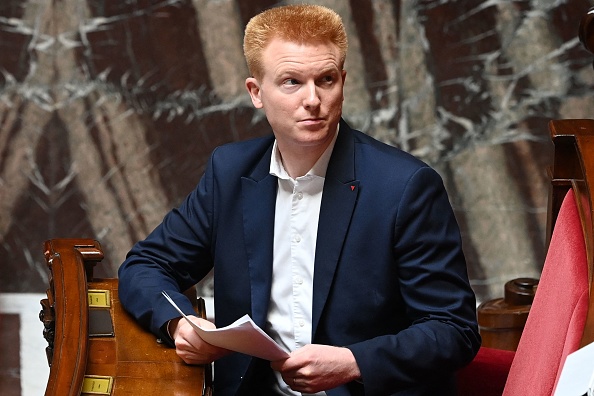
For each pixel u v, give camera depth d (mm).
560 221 9156
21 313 18625
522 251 18812
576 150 9336
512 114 18594
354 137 9750
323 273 9398
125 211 19375
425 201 9289
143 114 19156
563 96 18438
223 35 18891
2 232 19391
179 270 10188
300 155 9438
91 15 18922
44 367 16719
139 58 19031
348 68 18797
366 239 9336
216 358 8898
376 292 9375
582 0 18125
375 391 8797
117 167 19312
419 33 18578
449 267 9281
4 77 19094
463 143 18750
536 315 9258
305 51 8891
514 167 18688
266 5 18781
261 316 9641
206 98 19094
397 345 8875
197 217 10148
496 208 18797
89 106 19156
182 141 19219
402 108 18812
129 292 9703
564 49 18312
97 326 9430
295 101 8953
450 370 9125
